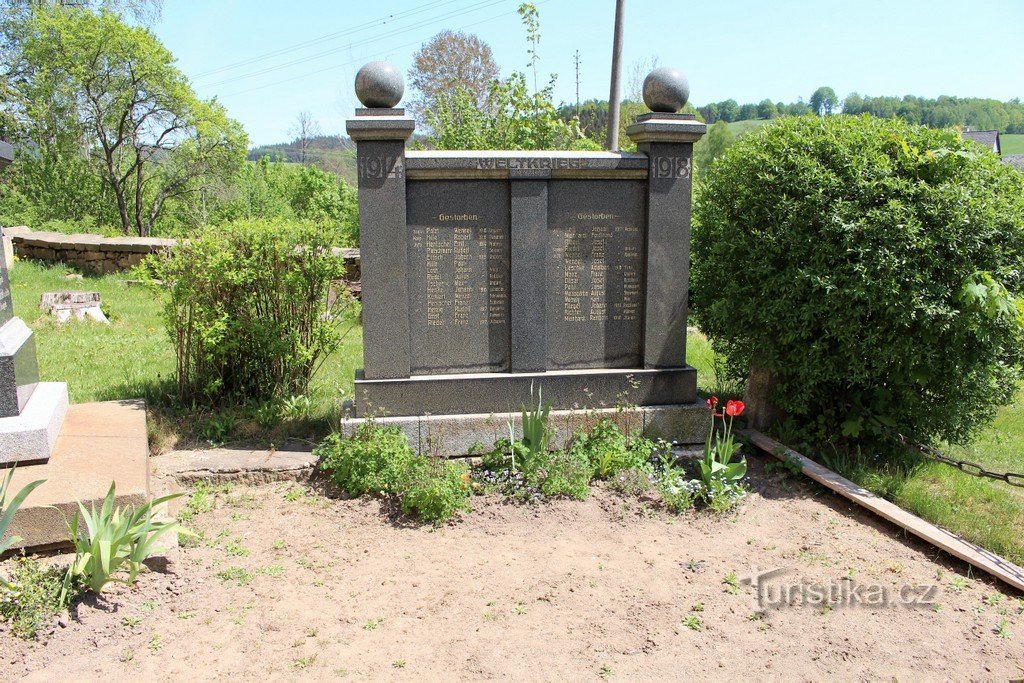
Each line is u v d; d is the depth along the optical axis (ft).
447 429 18.33
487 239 18.52
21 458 14.53
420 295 18.52
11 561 12.75
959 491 17.95
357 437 17.66
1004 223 17.43
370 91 17.42
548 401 18.94
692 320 23.80
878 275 17.42
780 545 15.30
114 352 27.45
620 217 19.03
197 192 115.75
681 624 12.46
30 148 100.37
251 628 12.06
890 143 18.69
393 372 18.35
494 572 13.99
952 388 18.84
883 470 18.92
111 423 17.28
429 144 38.65
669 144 18.69
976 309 17.06
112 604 12.16
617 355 19.60
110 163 103.35
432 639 11.88
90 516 12.85
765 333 19.66
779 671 11.28
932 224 17.57
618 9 41.01
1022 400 27.58
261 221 21.16
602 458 17.81
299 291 20.65
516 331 18.74
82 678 10.68
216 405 21.30
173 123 105.29
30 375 16.46
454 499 16.06
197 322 19.94
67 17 93.86
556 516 16.20
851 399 20.21
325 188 113.09
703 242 21.93
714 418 21.30
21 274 45.55
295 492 16.99
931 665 11.53
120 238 54.39
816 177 18.20
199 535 14.89
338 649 11.57
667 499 16.66
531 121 33.04
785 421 20.95
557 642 11.87
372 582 13.57
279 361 21.26
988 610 13.12
